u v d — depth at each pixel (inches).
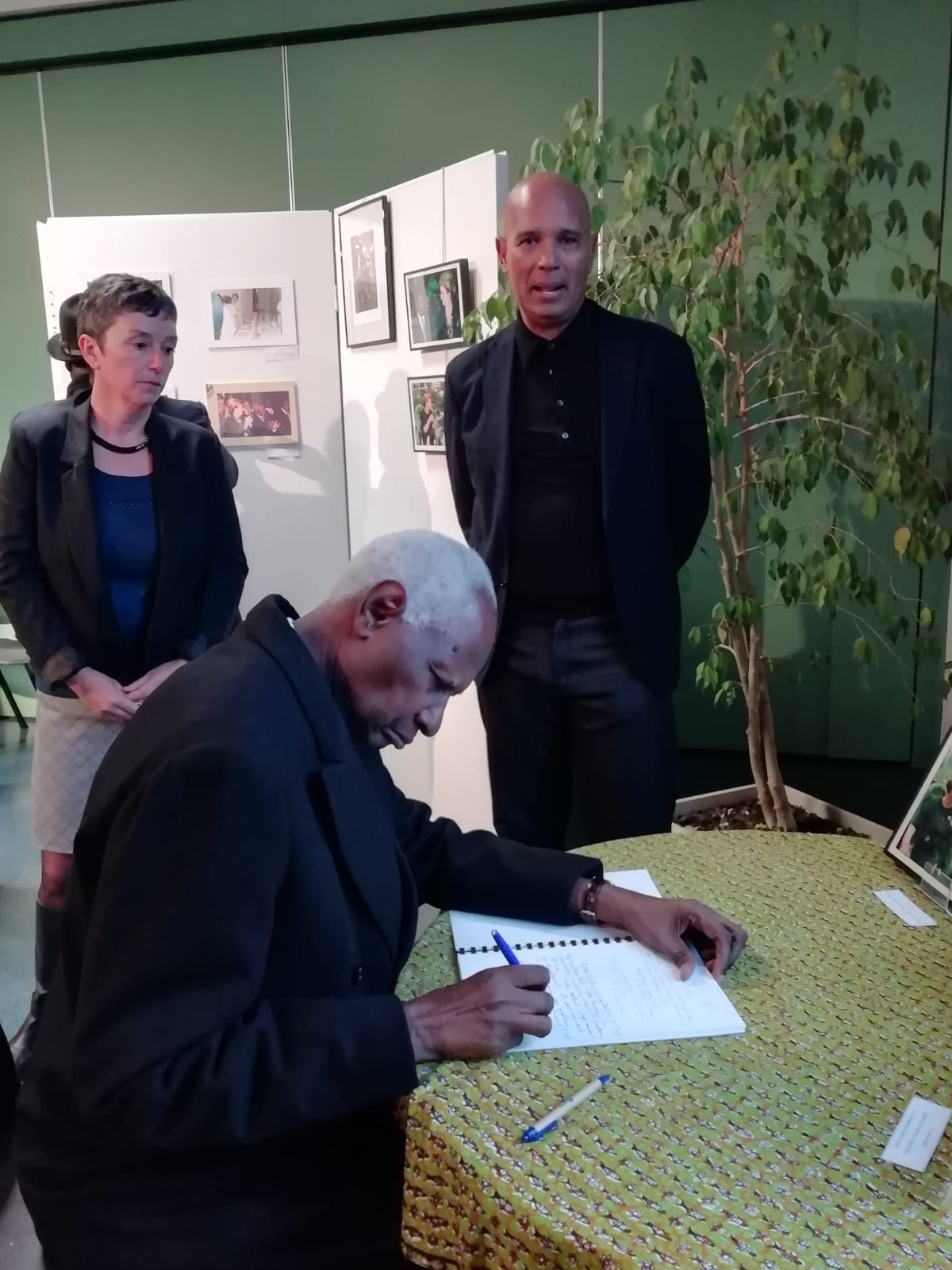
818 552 97.3
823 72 117.2
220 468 81.7
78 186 147.6
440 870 46.8
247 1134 32.5
